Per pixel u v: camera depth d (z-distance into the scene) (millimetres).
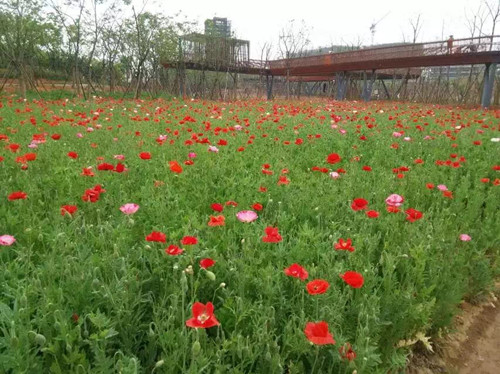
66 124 10008
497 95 30844
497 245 4367
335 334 2334
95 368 1996
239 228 3584
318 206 4090
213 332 2518
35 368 1930
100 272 2516
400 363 2662
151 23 30812
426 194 5254
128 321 2312
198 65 36031
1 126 9914
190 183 4941
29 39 26641
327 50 57219
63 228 3164
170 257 2797
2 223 3357
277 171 5730
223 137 8742
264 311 2418
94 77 34000
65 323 2027
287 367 2416
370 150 7957
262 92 46344
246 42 39875
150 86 34312
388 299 2834
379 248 3705
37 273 2439
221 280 2787
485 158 7359
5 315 2080
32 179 4602
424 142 8797
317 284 2275
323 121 12711
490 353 3191
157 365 1958
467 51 28172
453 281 3316
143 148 6875
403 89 42562
